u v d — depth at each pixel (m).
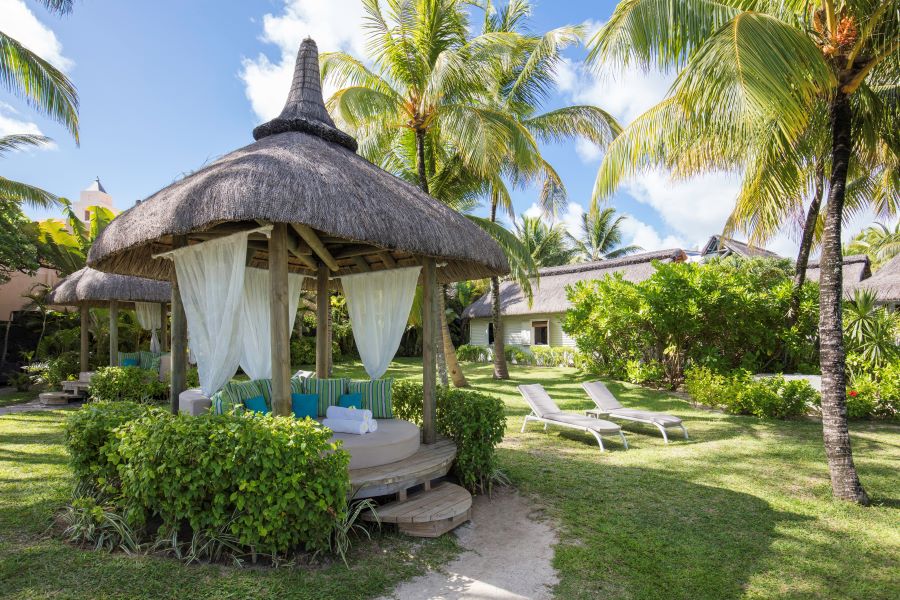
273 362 4.23
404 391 6.62
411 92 10.43
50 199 13.40
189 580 3.20
